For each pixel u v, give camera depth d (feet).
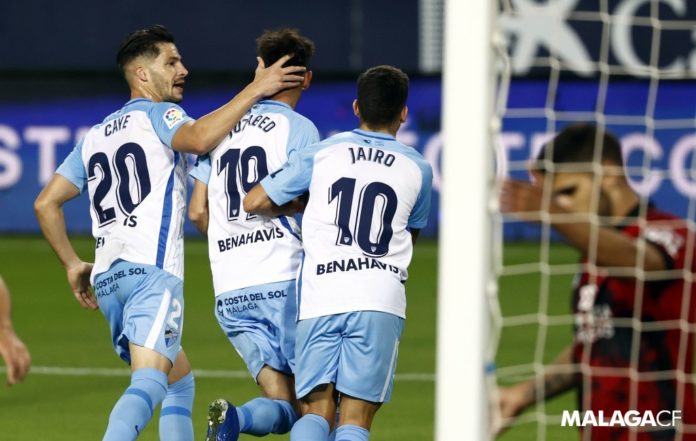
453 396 25.29
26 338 73.77
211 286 93.15
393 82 38.29
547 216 28.07
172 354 39.47
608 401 30.32
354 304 36.68
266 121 40.37
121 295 39.96
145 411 37.58
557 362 30.91
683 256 29.35
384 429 52.26
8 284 93.45
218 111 39.70
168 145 40.06
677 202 100.17
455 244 25.32
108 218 40.42
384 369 37.17
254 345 39.91
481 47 25.11
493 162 26.00
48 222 42.04
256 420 37.76
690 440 30.40
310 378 37.14
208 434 36.96
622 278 29.84
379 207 37.22
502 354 68.44
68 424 53.36
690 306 29.91
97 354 69.36
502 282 92.73
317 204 37.60
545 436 50.57
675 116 101.86
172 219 40.16
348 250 37.06
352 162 37.60
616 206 30.04
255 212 38.68
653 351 30.12
